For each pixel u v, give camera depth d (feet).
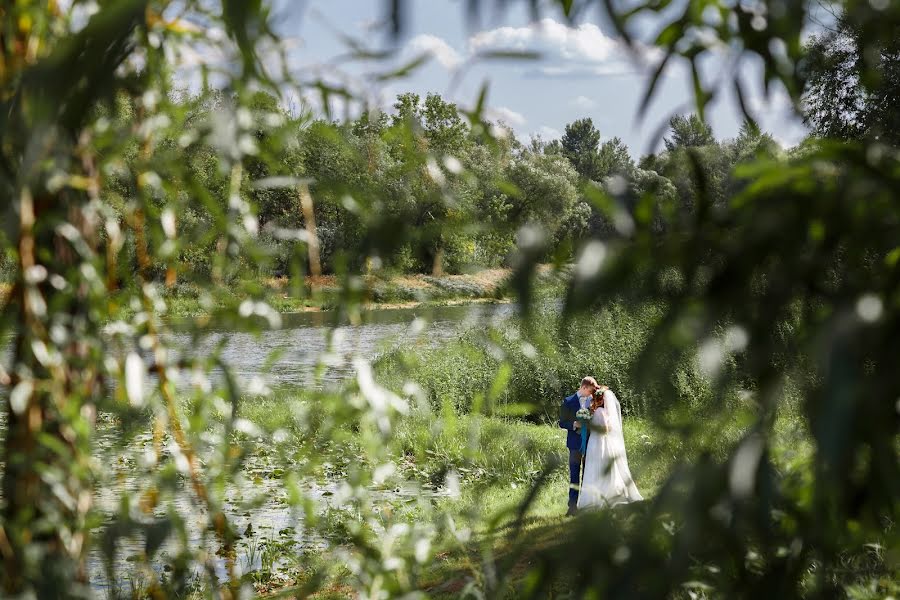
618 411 76.38
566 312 6.21
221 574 60.34
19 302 12.95
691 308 6.34
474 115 10.28
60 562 12.65
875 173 6.34
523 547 8.62
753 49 7.32
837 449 4.89
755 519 6.54
